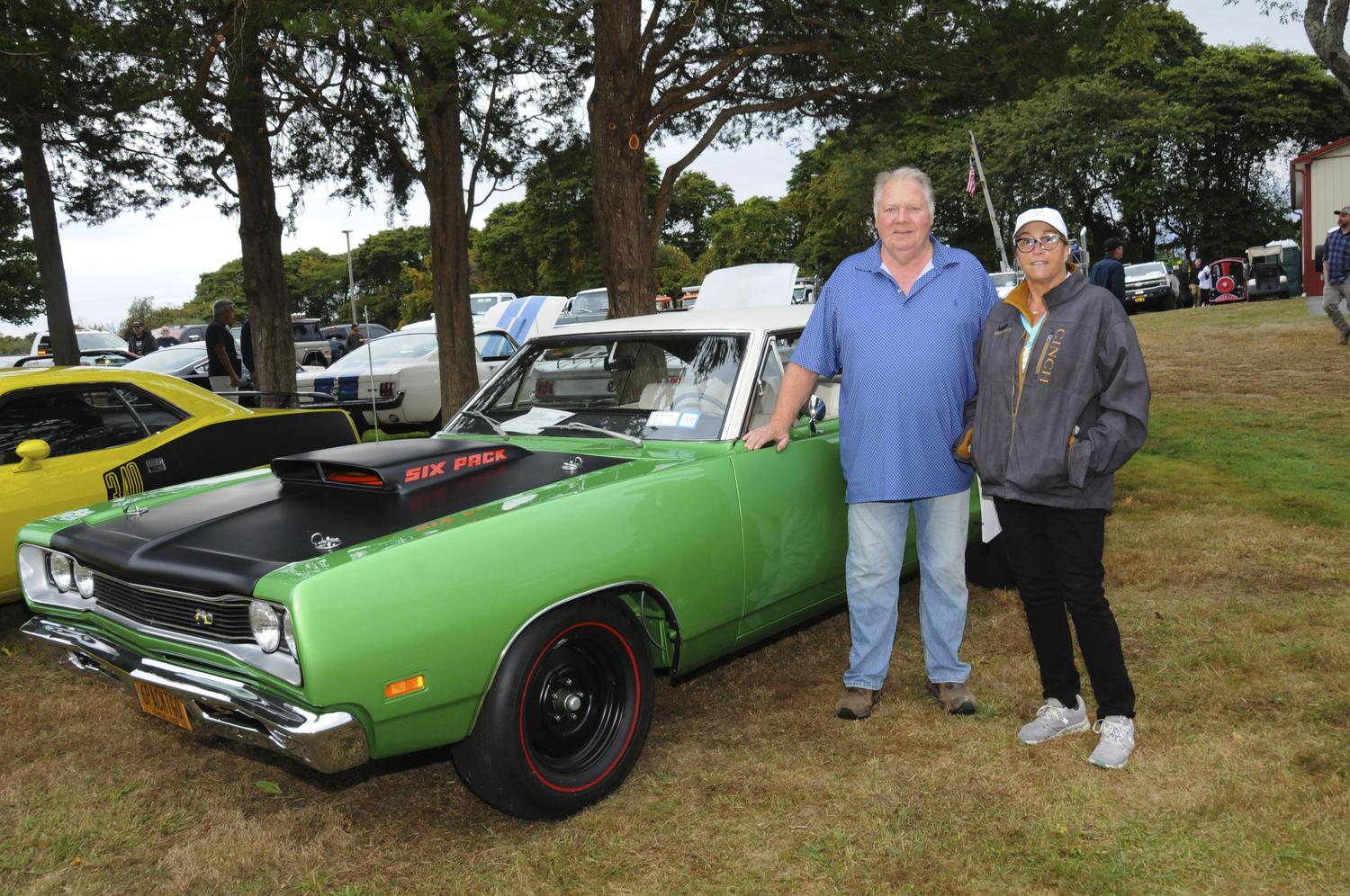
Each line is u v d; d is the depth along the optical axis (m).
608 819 2.82
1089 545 2.95
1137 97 36.16
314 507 2.99
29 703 3.87
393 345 11.47
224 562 2.60
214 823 2.93
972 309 3.22
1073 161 35.56
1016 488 2.96
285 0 6.25
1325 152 21.69
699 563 3.13
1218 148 36.94
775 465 3.45
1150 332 15.66
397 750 2.53
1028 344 3.01
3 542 4.25
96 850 2.79
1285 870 2.39
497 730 2.64
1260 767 2.87
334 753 2.38
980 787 2.88
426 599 2.48
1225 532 5.30
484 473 3.20
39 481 4.39
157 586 2.69
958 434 3.29
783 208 56.25
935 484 3.24
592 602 2.86
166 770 3.28
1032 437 2.93
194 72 7.12
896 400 3.19
